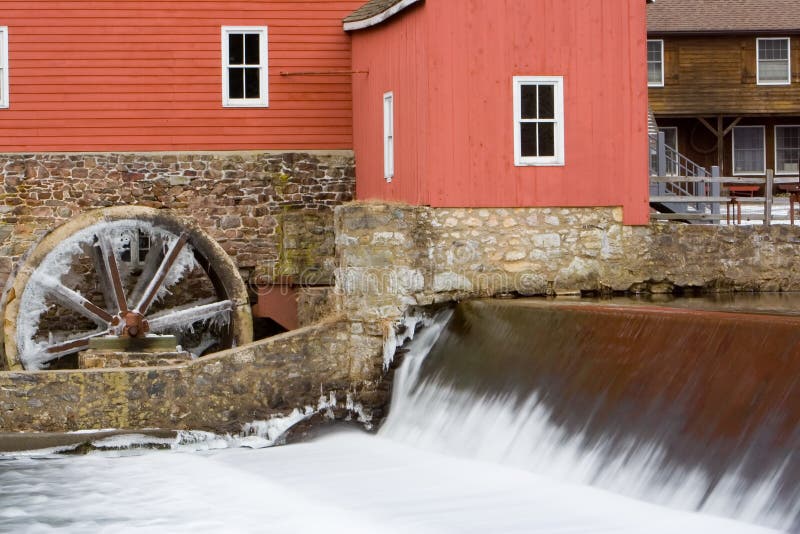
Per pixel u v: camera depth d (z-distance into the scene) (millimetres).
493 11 16531
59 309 20234
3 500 12406
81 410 14922
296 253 20156
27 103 20125
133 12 20312
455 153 16344
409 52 17328
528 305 14383
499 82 16547
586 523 10242
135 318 18438
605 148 16766
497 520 10641
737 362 10727
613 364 12258
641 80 16844
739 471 9859
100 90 20234
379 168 19078
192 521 11453
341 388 15836
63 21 20188
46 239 18203
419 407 15047
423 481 12406
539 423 12617
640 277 16750
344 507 11625
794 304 14055
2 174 20016
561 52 16688
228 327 19203
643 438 11109
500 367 13992
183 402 15234
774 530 9172
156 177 20297
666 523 9844
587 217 16672
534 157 16609
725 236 16969
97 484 13102
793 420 9672
